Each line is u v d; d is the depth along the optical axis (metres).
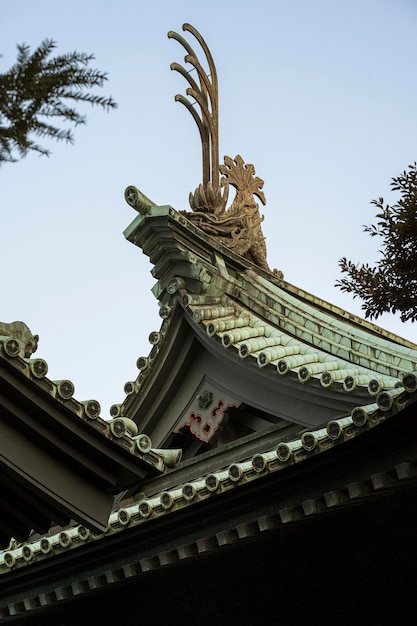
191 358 11.39
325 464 8.16
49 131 4.22
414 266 10.27
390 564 8.80
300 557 9.41
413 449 7.73
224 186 13.12
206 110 13.38
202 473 11.04
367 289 10.45
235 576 9.91
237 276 12.16
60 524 7.68
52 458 7.20
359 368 10.15
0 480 7.53
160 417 11.70
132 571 9.81
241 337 10.91
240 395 10.84
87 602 11.24
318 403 9.85
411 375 7.39
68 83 4.20
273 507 8.65
